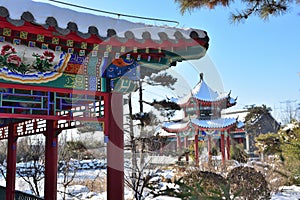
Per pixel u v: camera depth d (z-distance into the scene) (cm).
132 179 720
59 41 414
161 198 709
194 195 238
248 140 2484
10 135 848
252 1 463
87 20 409
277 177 1008
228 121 1439
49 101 480
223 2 448
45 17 374
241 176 580
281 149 1128
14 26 361
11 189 821
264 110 2739
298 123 1136
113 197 481
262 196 580
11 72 444
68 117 488
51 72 468
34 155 1174
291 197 911
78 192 1073
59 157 1164
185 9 450
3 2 355
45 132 720
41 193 1098
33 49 439
